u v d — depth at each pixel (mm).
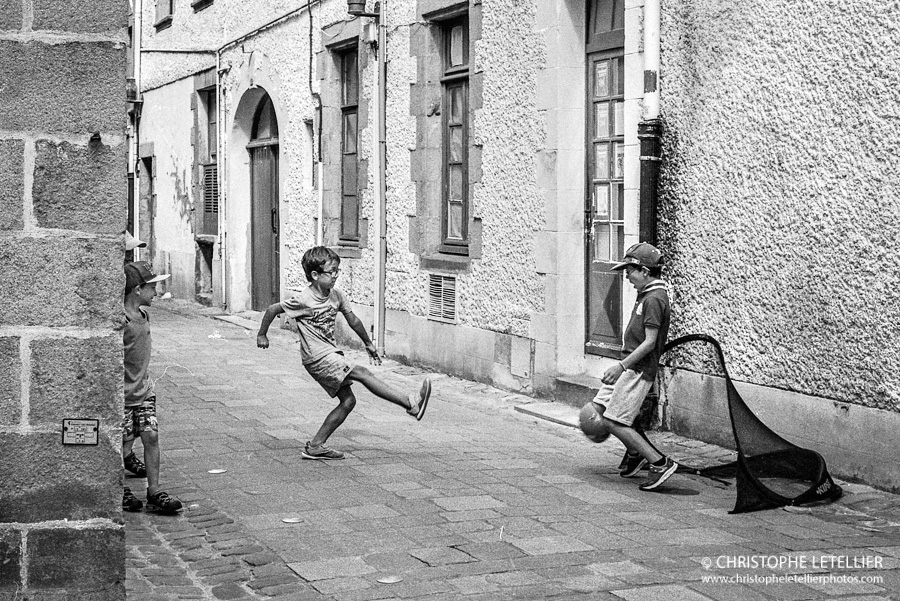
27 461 4613
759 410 8227
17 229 4578
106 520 4680
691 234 8859
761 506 6852
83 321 4641
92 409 4656
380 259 14125
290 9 16766
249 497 7105
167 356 14133
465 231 12664
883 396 7199
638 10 9336
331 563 5695
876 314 7234
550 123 10688
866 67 7277
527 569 5574
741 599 5109
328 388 8227
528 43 11008
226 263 19594
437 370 12883
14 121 4562
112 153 4652
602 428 7602
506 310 11500
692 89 8797
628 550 5922
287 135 17250
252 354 14477
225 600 5188
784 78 7938
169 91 22906
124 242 4676
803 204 7789
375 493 7203
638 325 7551
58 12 4586
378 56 14070
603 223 10469
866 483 7336
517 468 8062
